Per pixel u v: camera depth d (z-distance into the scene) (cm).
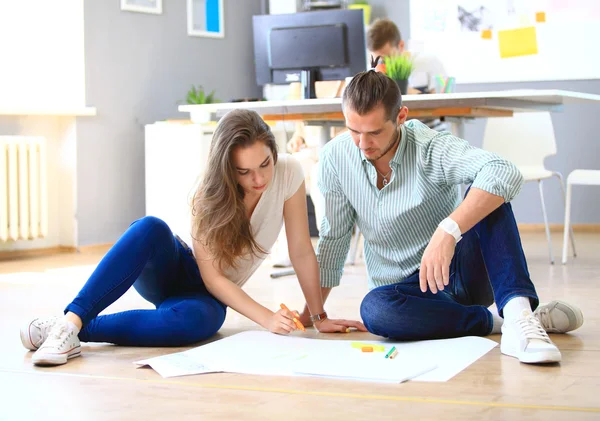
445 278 180
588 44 544
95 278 203
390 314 202
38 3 486
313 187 388
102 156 503
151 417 148
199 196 206
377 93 190
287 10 575
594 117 552
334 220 223
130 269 204
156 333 207
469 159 194
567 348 198
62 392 167
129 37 514
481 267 207
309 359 185
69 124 491
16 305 295
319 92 388
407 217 210
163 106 536
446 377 170
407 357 186
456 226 182
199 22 557
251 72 596
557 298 288
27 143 462
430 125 407
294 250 223
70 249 495
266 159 200
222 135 200
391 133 196
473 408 149
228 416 148
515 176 186
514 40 556
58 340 194
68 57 491
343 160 215
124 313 211
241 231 209
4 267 420
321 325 224
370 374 171
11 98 480
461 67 568
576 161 557
